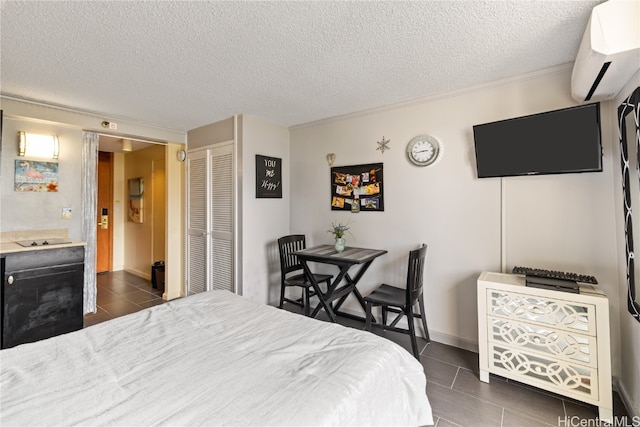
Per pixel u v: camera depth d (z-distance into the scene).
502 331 1.95
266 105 2.88
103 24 1.55
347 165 3.17
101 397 0.93
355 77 2.24
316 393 0.95
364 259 2.44
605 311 1.65
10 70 2.08
